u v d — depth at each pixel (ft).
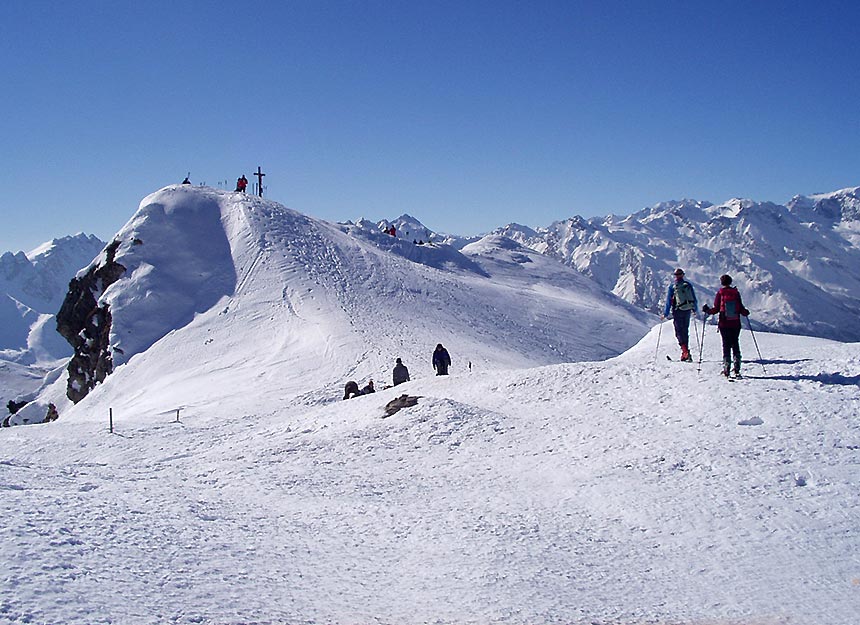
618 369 64.28
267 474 49.03
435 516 37.19
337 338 178.91
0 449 75.72
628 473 41.98
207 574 25.18
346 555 30.40
